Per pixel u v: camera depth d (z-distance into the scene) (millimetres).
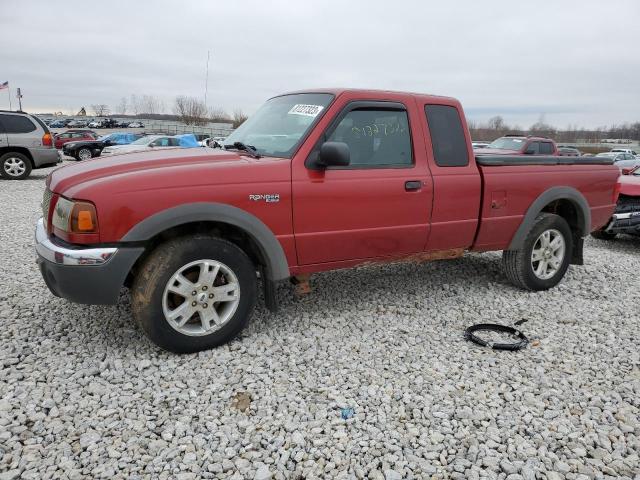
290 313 4203
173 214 3115
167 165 3348
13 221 7891
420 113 4137
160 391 2939
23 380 2986
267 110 4355
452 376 3250
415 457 2459
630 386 3201
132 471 2295
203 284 3312
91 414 2695
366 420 2742
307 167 3592
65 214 3062
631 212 7723
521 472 2389
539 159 4809
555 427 2740
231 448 2475
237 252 3410
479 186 4375
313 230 3639
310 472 2346
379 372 3271
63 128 57375
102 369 3139
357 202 3768
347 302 4520
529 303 4688
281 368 3273
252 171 3393
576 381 3248
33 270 5098
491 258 6184
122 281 3082
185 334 3314
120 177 3092
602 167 5332
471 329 3959
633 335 4023
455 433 2668
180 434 2562
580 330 4098
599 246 8094
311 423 2691
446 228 4273
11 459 2330
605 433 2703
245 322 3549
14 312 3967
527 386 3160
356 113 3838
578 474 2387
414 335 3873
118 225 3012
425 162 4117
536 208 4738
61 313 3973
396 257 4188
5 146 13461
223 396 2908
